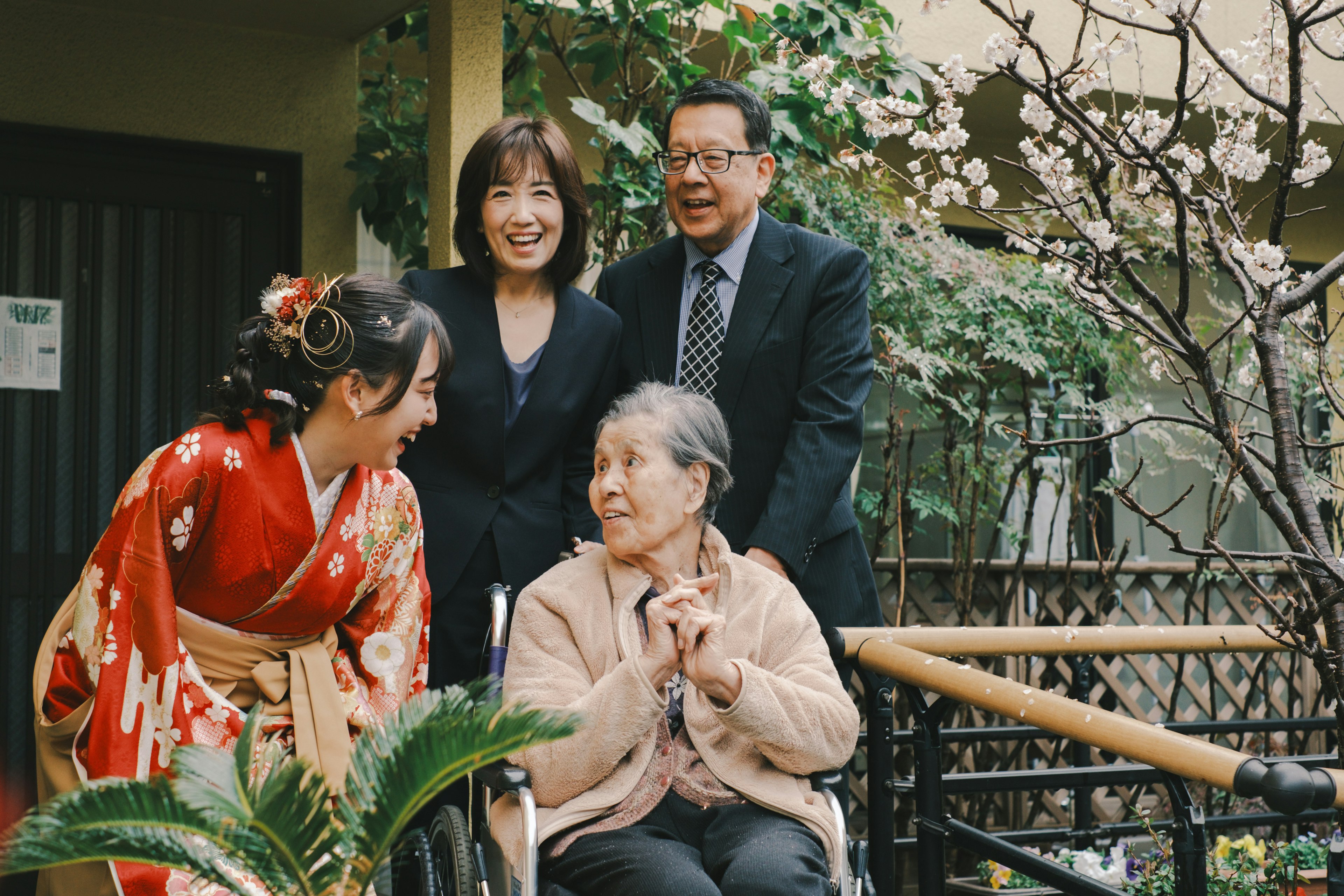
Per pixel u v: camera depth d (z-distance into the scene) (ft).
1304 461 15.69
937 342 13.80
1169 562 14.94
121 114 12.17
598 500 6.44
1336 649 6.02
